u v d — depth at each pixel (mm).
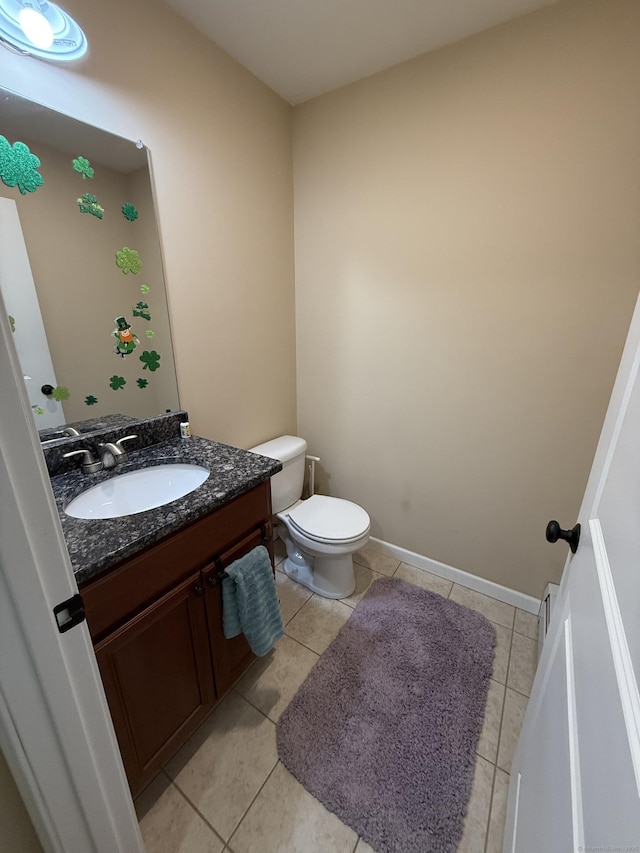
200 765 1101
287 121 1739
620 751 378
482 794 1032
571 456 1470
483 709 1262
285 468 1875
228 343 1645
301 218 1871
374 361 1849
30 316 1033
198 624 1044
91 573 736
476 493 1730
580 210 1253
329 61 1439
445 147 1428
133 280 1251
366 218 1680
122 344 1258
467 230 1463
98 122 1074
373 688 1328
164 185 1271
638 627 396
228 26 1269
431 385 1715
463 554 1847
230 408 1725
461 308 1551
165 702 993
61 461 1132
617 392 688
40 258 1028
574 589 723
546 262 1347
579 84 1169
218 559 1069
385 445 1943
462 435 1696
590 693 511
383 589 1841
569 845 459
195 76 1301
